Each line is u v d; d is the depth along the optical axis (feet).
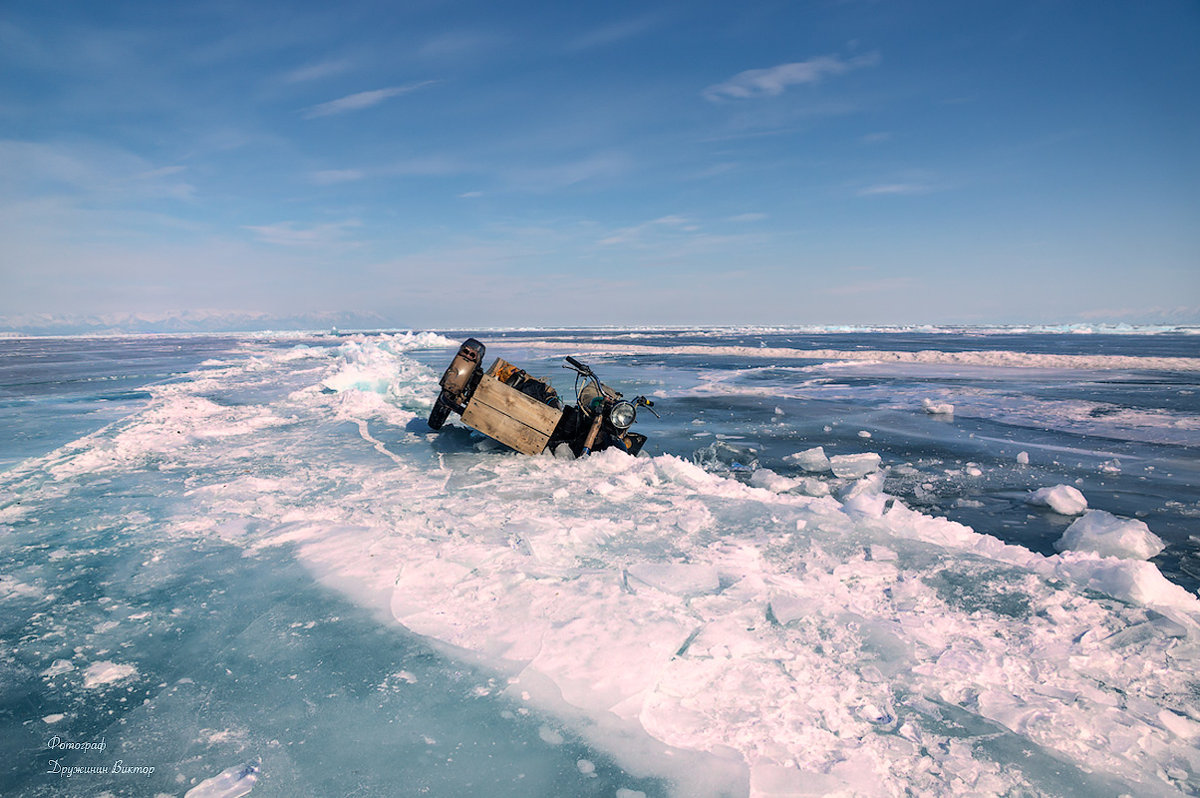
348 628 9.33
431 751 6.64
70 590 10.68
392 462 21.36
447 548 12.32
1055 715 7.17
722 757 6.52
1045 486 21.07
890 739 6.82
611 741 6.79
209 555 12.26
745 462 25.38
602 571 11.22
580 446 23.65
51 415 33.81
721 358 107.86
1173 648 8.54
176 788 6.05
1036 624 9.36
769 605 9.93
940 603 10.14
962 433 31.89
